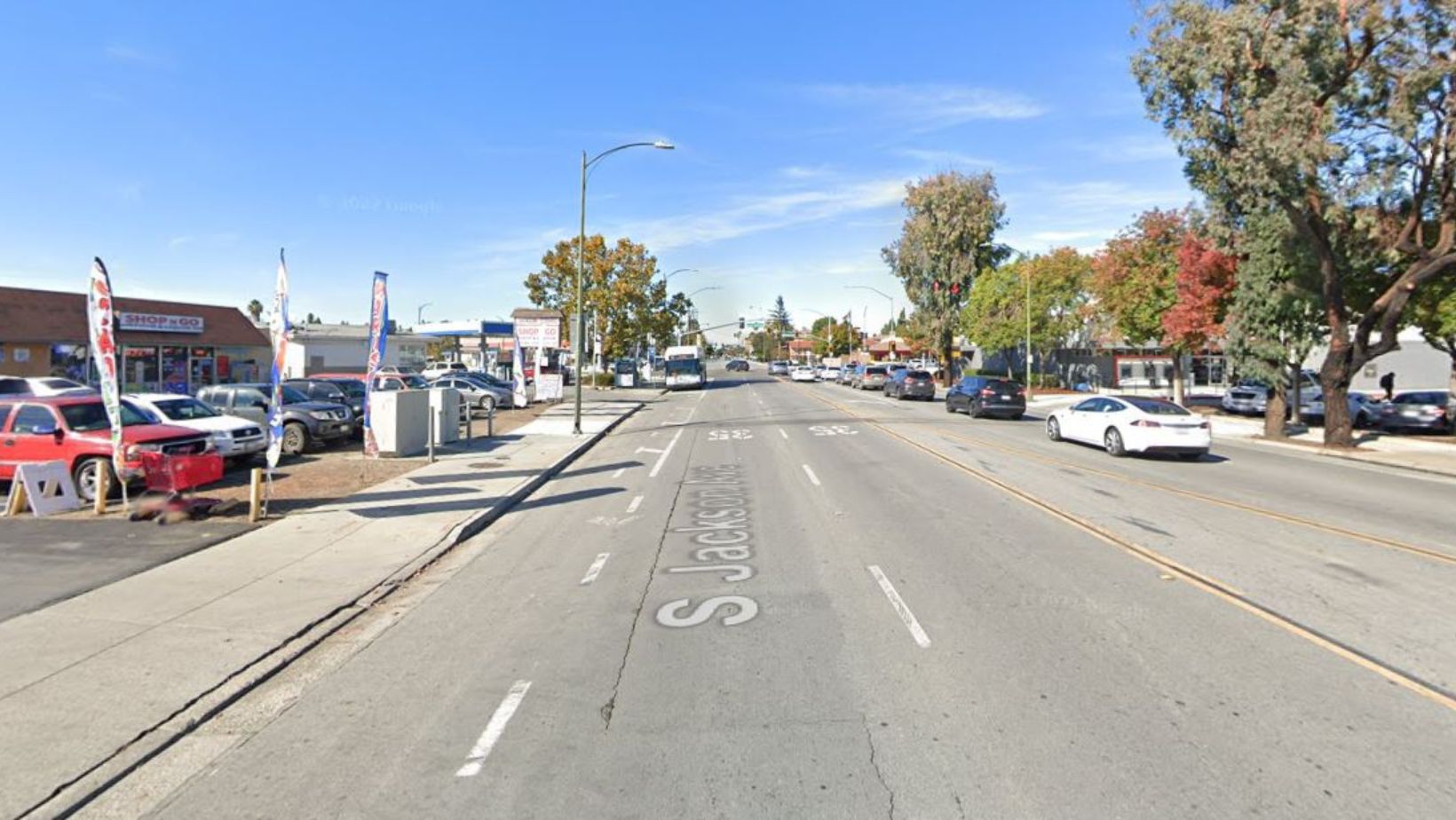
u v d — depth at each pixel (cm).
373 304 1752
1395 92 1814
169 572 848
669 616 696
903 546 938
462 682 563
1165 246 3431
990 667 562
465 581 844
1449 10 1692
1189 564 847
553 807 398
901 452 1928
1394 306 2073
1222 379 5938
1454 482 1589
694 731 475
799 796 402
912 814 383
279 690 558
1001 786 406
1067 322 5072
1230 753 438
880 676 550
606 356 6481
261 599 756
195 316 4019
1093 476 1526
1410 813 379
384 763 448
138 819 399
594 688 543
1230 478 1537
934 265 5697
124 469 1163
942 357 5912
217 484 1457
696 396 5047
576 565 894
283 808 405
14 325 3069
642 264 6216
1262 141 1891
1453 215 1952
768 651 602
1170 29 2111
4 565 868
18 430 1305
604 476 1638
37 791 418
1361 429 2973
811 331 18975
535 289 6181
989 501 1240
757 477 1561
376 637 666
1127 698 509
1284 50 1848
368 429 1769
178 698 530
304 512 1184
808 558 886
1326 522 1093
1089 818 377
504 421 3019
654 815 388
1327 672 550
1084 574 805
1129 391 5291
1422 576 800
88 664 589
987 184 5672
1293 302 2386
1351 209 2061
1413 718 479
